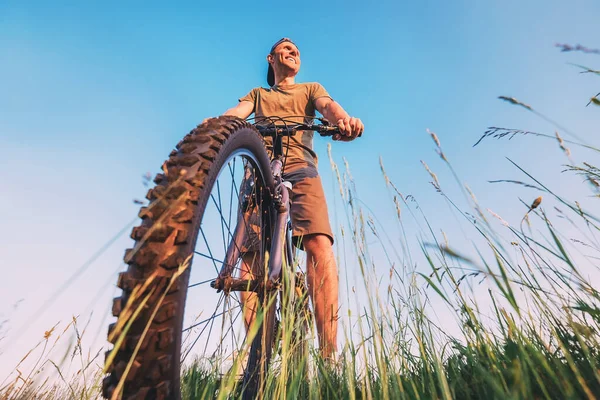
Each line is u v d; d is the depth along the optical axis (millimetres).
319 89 3080
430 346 1088
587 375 906
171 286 883
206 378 1383
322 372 1252
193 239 981
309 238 2486
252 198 1974
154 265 896
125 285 887
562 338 1022
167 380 837
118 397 825
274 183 1982
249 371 1471
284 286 1387
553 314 1033
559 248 946
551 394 922
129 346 840
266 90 3227
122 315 763
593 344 963
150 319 814
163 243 929
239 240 1940
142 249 917
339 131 2182
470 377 1133
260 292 1665
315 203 2564
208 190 1115
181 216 964
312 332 1293
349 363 1107
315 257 2393
